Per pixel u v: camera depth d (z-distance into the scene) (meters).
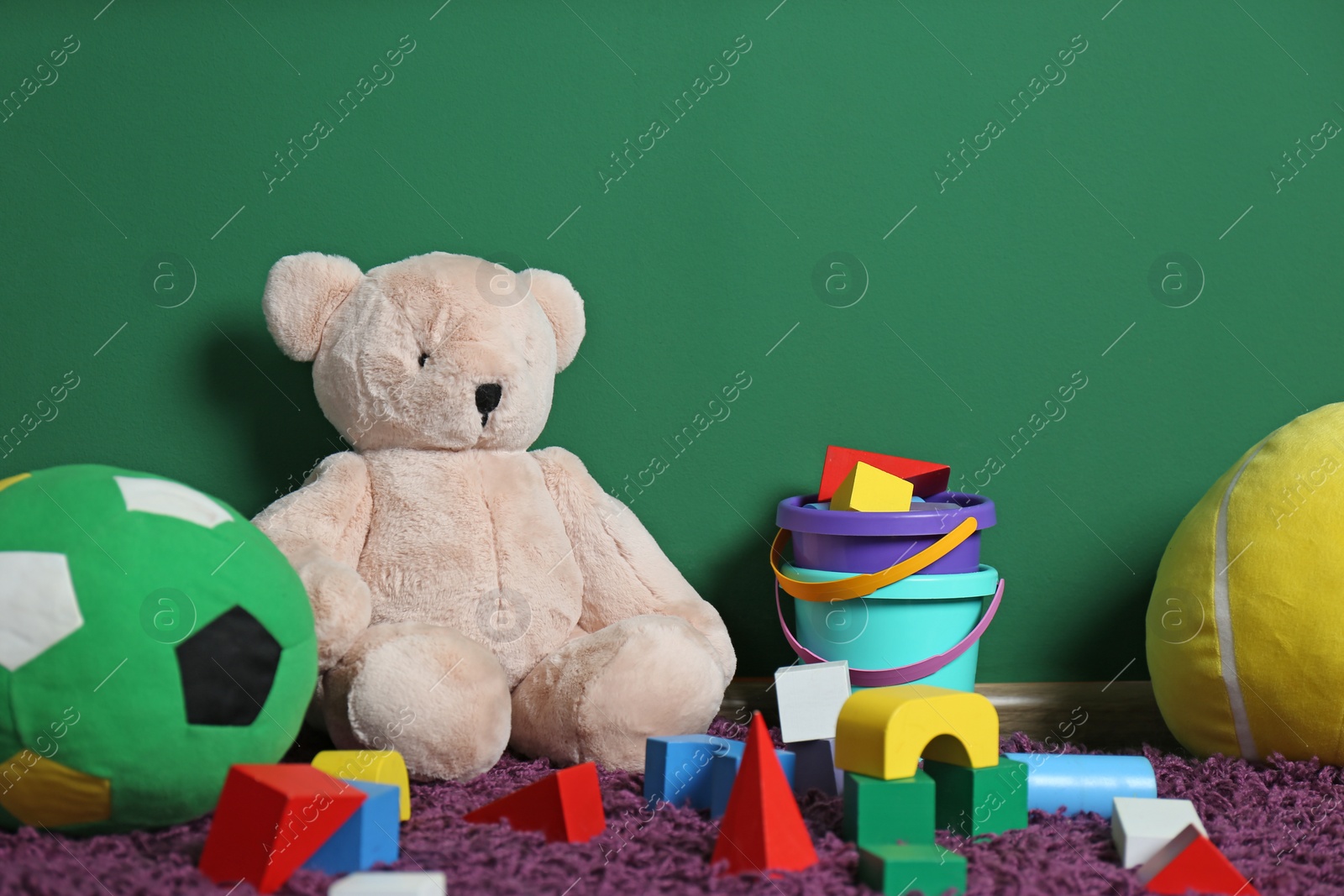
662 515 1.42
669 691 1.10
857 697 0.92
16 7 1.31
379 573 1.17
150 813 0.86
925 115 1.41
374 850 0.81
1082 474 1.45
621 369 1.40
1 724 0.80
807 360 1.42
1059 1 1.42
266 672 0.89
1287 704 1.11
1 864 0.77
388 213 1.36
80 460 1.35
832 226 1.41
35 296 1.33
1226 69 1.43
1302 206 1.45
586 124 1.38
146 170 1.34
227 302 1.35
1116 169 1.43
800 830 0.83
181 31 1.33
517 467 1.25
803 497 1.37
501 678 1.08
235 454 1.37
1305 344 1.46
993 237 1.43
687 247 1.40
